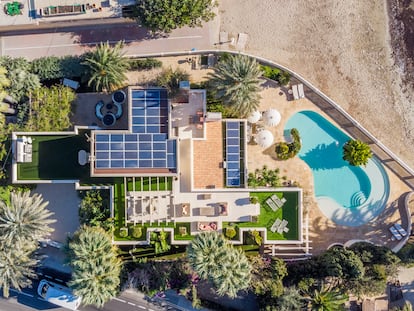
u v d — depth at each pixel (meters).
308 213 56.22
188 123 53.44
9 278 50.38
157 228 52.78
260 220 53.53
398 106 56.97
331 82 56.56
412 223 56.72
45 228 50.09
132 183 52.62
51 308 55.97
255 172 55.31
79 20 53.47
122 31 55.97
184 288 53.53
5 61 52.66
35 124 52.94
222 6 55.91
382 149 56.34
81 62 52.88
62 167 52.81
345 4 56.34
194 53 55.72
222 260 48.06
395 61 56.88
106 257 49.06
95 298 48.84
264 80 55.97
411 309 53.16
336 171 56.56
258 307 54.88
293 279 54.12
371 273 52.56
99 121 55.66
